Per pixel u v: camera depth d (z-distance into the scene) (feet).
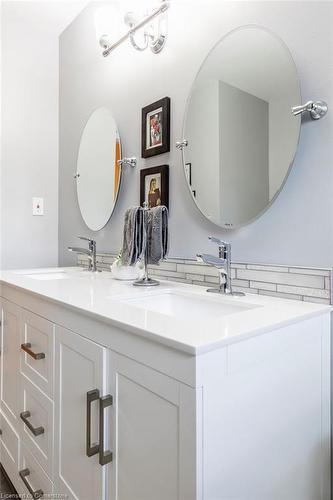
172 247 4.61
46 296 3.31
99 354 2.60
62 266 7.36
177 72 4.54
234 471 2.09
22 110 7.02
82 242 6.70
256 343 2.23
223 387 2.00
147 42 4.85
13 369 4.26
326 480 2.98
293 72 3.21
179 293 3.71
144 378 2.19
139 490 2.23
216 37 4.01
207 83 4.07
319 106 3.00
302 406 2.68
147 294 3.63
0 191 6.77
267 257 3.47
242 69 3.68
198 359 1.86
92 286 4.01
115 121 5.74
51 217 7.46
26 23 7.02
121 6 5.20
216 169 3.95
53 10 6.70
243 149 3.64
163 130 4.66
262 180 3.45
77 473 2.87
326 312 2.87
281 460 2.48
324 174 3.00
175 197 4.57
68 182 7.16
